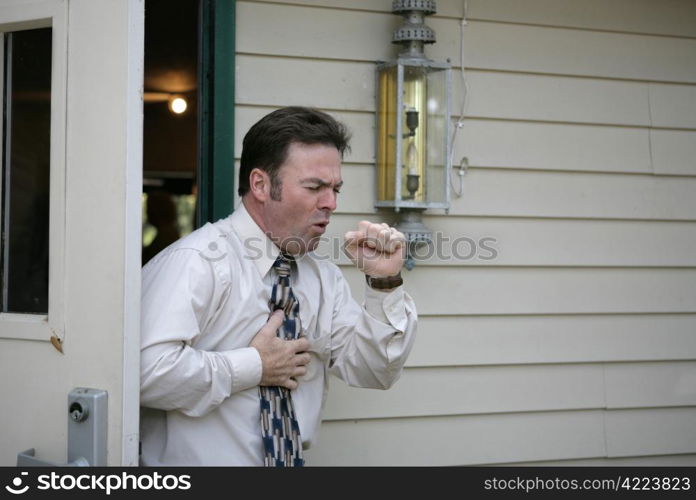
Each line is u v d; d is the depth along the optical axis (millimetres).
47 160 4195
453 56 5996
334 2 5703
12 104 4273
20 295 4254
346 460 5691
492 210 6055
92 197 3918
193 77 10250
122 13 3844
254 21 5531
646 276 6434
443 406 5910
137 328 3848
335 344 4734
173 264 4164
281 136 4238
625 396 6344
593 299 6289
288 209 4270
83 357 3924
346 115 5719
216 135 5352
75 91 3986
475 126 6043
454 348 5941
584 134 6305
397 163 5453
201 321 4188
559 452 6176
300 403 4547
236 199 5484
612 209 6359
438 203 5559
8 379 4203
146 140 10977
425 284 5891
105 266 3869
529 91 6172
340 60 5707
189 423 4168
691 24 6598
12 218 4273
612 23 6383
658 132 6496
